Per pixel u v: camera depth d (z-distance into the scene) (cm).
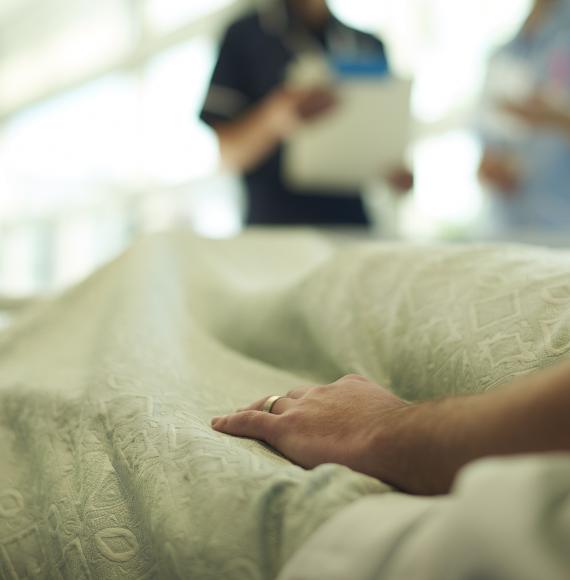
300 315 91
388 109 175
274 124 179
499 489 29
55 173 374
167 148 366
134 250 118
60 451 67
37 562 60
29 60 388
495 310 68
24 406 77
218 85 201
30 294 183
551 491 28
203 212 353
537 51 221
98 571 53
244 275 130
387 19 302
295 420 57
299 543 41
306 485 44
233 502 45
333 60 176
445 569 29
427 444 45
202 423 63
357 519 37
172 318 100
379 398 56
